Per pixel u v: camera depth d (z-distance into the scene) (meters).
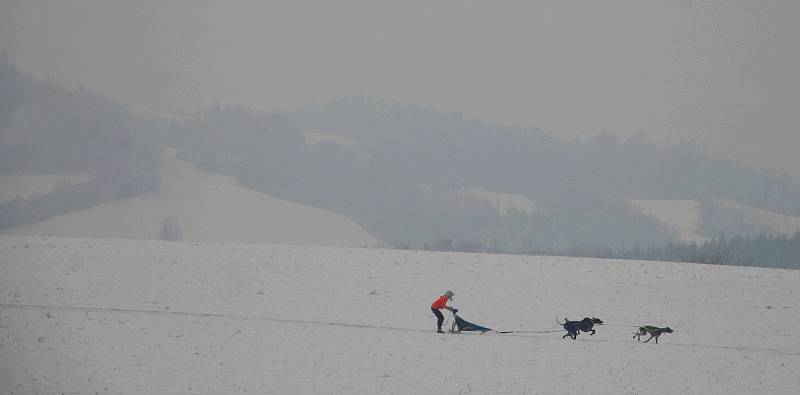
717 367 83.06
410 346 86.50
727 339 105.94
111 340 81.50
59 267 140.50
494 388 68.31
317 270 152.00
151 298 118.31
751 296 141.50
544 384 70.75
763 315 126.31
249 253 170.25
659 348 93.94
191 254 164.75
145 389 62.78
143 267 146.62
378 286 138.38
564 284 145.88
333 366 74.31
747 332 112.38
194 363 73.00
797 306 135.00
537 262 171.25
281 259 163.00
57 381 64.00
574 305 127.62
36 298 110.88
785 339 108.06
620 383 72.69
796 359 91.06
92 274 136.25
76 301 110.62
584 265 168.62
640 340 101.25
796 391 73.50
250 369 71.62
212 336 87.44
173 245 180.25
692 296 139.38
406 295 131.38
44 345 77.12
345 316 110.69
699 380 76.00
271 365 73.69
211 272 145.62
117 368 69.38
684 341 102.50
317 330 95.62
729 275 161.62
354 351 82.12
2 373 65.88
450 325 106.75
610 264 172.25
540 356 83.88
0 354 72.38
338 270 152.75
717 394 70.75
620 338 102.25
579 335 102.69
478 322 111.12
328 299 125.12
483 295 133.62
